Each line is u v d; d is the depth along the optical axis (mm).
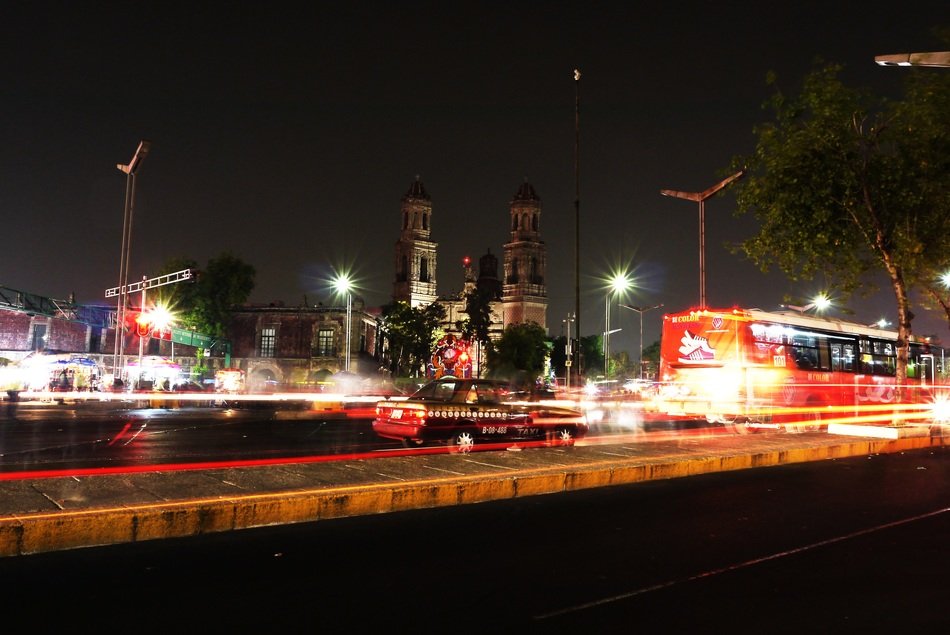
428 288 143000
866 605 5031
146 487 7469
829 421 22141
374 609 4777
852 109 16750
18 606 4656
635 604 4988
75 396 35062
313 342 70938
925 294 22625
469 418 13734
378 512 7812
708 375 21516
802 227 18062
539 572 5703
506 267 143125
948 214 17750
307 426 21594
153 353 64812
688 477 10781
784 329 22219
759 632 4500
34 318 57719
